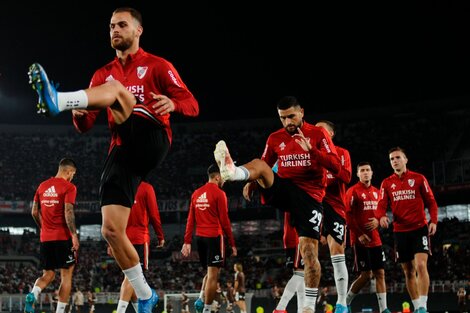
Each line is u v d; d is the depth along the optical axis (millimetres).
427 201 12531
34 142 59750
